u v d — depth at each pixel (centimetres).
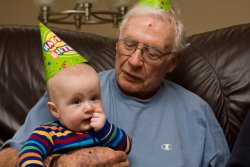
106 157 119
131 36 142
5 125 167
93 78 120
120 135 126
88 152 118
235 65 173
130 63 141
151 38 141
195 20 266
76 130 120
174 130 147
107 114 146
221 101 170
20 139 138
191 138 150
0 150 143
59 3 262
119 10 202
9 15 297
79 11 196
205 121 153
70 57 124
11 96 170
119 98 149
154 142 143
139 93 150
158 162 140
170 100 155
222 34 182
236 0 261
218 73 173
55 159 115
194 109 154
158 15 146
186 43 164
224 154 154
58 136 118
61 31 185
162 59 146
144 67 143
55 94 120
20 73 173
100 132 121
